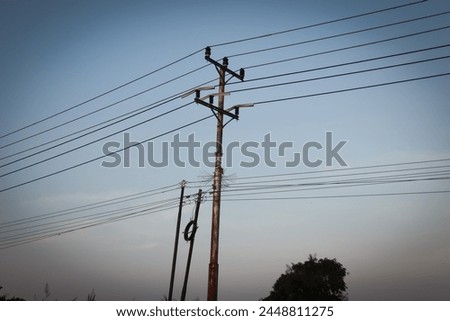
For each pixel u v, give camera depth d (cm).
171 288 3200
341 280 4938
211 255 1986
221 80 2280
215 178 2095
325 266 4981
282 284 4969
